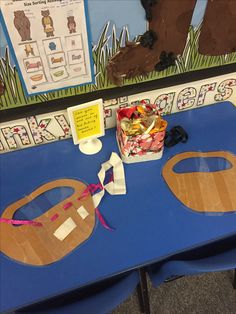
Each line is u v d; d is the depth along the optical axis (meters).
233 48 1.09
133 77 1.06
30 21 0.82
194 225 0.97
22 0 0.77
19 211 0.99
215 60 1.11
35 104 1.02
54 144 1.15
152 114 1.05
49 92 1.01
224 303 1.50
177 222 0.97
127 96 1.12
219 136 1.18
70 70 0.97
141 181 1.06
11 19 0.80
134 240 0.94
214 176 1.07
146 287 1.31
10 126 1.06
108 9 0.86
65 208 1.00
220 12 0.96
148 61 1.03
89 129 1.08
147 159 1.10
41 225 0.96
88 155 1.12
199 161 1.10
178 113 1.25
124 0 0.85
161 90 1.15
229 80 1.20
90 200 1.01
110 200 1.02
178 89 1.17
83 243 0.93
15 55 0.88
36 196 1.03
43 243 0.93
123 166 1.10
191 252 1.16
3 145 1.12
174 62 1.06
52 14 0.82
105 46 0.94
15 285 0.86
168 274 0.99
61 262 0.90
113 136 1.17
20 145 1.15
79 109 1.01
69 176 1.07
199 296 1.52
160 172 1.08
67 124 1.13
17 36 0.84
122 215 0.98
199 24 0.97
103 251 0.92
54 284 0.87
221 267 0.90
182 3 0.90
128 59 1.00
